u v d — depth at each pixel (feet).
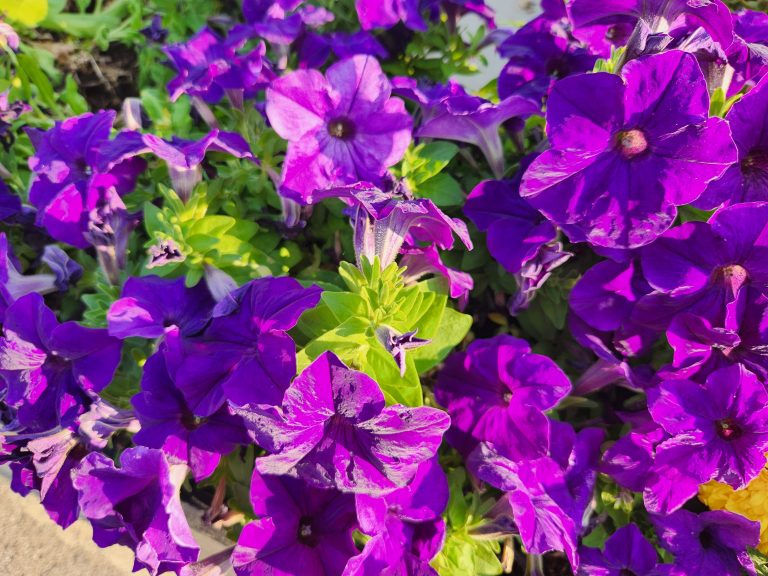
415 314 0.88
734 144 0.76
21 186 1.22
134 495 0.79
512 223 0.97
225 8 1.44
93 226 0.95
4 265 0.95
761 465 0.80
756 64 0.91
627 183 0.83
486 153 1.07
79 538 1.57
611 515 0.99
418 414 0.71
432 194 1.06
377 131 0.96
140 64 1.44
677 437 0.83
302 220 1.03
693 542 0.92
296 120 0.91
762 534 0.93
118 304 0.83
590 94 0.80
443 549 0.93
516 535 0.93
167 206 0.99
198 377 0.81
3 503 1.59
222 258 0.95
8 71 1.36
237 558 0.77
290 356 0.76
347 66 0.91
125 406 0.98
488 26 1.28
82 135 0.97
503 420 0.92
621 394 1.06
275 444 0.71
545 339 1.07
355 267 0.88
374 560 0.76
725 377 0.81
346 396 0.71
